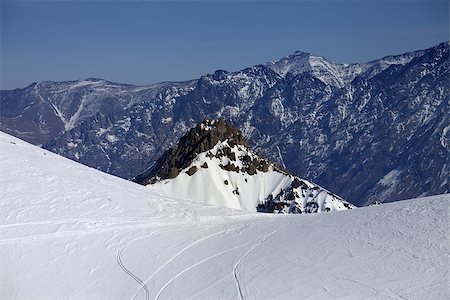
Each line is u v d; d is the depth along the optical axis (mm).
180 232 55906
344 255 46156
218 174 168500
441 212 52094
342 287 40625
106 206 59281
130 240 52438
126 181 71938
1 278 43656
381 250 46062
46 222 52938
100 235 52594
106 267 46500
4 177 59531
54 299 41281
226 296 40844
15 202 55344
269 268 45406
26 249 48000
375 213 55469
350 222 54219
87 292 42438
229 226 58688
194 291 42094
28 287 42688
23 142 73625
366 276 41969
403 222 51188
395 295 38781
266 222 60094
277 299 39719
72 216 55188
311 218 59562
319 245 49219
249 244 51938
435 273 41219
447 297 37969
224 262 47469
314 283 41688
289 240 51812
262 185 173500
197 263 47625
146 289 42812
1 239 49031
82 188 62281
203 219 61188
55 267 45812
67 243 49906
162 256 49250
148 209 61469
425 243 46031
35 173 62250
